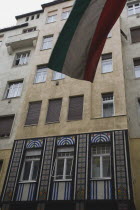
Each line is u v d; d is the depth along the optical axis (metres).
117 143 12.02
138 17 19.98
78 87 15.60
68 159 12.64
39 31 21.95
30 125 14.81
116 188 10.64
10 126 16.55
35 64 18.66
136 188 11.34
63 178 12.02
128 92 15.22
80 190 11.14
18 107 17.30
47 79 17.11
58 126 14.05
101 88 14.79
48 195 11.52
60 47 8.79
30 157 13.48
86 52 8.73
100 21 8.81
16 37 22.41
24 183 12.43
